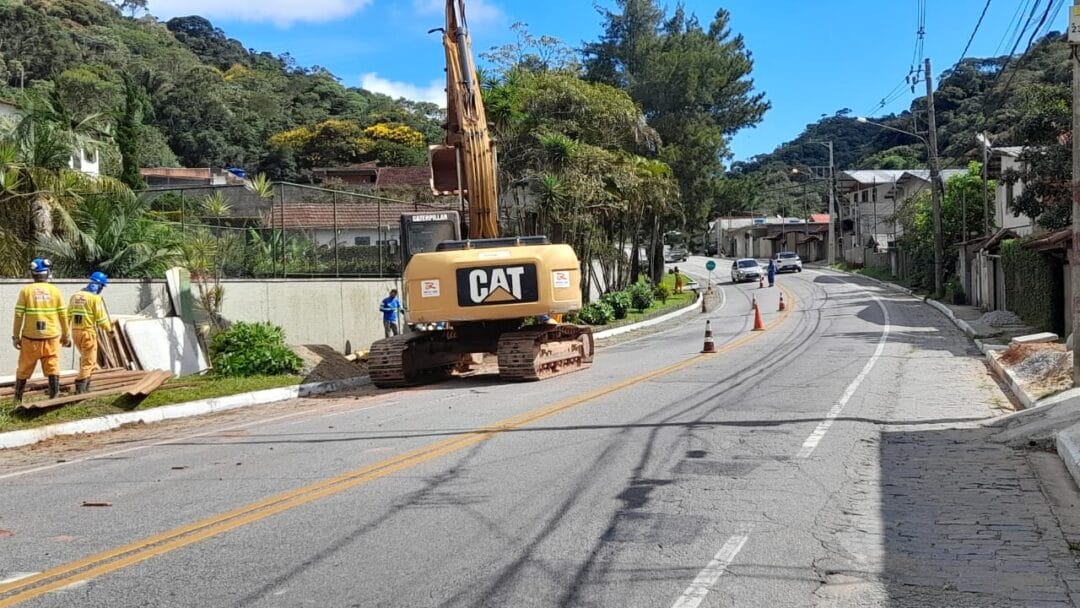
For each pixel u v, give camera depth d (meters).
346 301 24.45
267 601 5.14
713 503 7.26
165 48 101.44
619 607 4.99
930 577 5.55
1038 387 13.46
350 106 105.19
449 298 16.92
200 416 14.31
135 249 18.81
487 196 18.80
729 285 64.00
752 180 66.56
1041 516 6.95
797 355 20.86
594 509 7.07
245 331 18.38
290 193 28.83
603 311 34.50
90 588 5.41
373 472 8.60
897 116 95.00
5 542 6.54
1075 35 12.87
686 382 15.59
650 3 59.19
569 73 41.66
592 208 36.69
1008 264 30.78
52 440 11.95
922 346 23.31
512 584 5.36
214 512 7.25
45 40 74.12
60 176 18.91
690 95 56.25
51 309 13.03
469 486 7.91
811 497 7.47
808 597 5.19
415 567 5.71
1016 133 27.16
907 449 9.62
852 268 76.06
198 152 78.94
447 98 19.11
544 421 11.45
